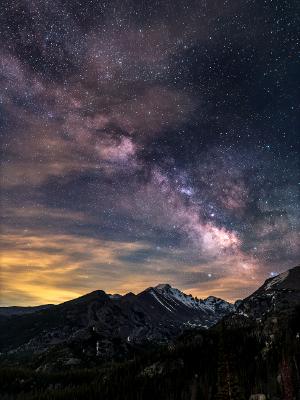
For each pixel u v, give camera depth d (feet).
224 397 84.74
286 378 321.52
